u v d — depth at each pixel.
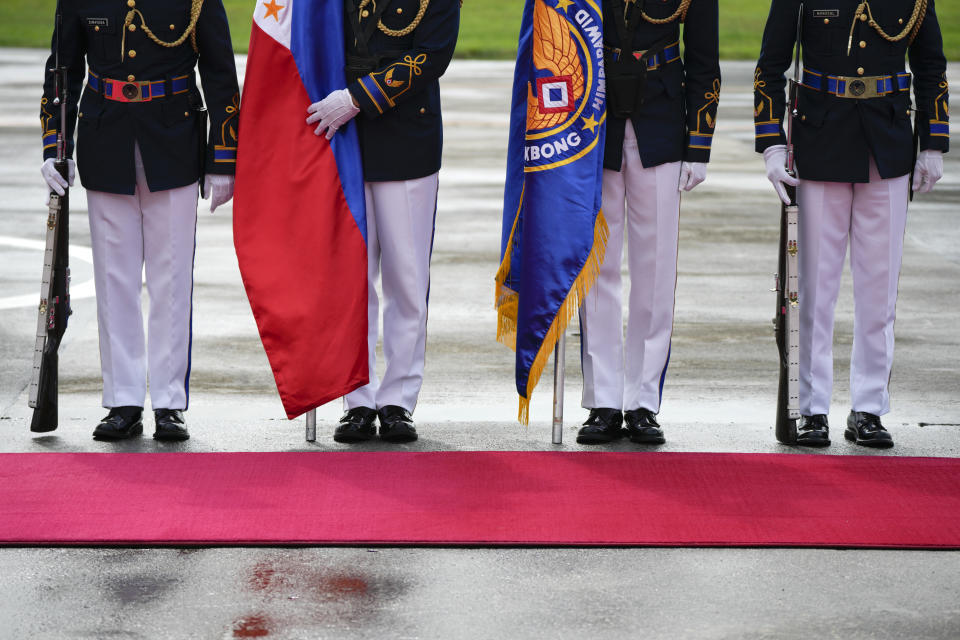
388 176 19.69
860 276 20.20
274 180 19.59
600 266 20.16
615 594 14.38
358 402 20.23
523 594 14.38
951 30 125.31
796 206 19.66
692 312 28.80
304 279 19.48
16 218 39.16
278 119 19.58
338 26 19.45
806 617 13.85
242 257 19.61
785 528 16.20
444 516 16.56
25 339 25.72
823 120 19.66
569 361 25.06
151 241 20.09
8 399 22.03
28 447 19.48
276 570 14.99
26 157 51.47
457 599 14.23
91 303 28.61
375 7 19.36
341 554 15.46
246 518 16.45
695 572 14.99
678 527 16.23
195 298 29.44
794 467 18.59
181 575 14.84
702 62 19.67
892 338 20.33
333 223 19.48
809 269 20.17
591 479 18.02
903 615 13.91
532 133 19.52
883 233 19.95
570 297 19.50
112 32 19.44
